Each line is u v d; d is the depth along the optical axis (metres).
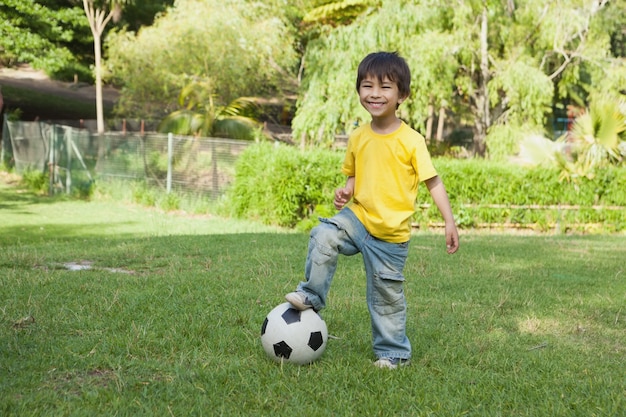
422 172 3.55
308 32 26.41
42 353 3.69
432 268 7.33
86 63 36.06
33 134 21.34
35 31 23.66
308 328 3.64
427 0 17.48
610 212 14.24
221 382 3.36
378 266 3.67
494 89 18.72
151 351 3.82
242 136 20.20
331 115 18.12
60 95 36.41
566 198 14.18
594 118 14.38
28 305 4.80
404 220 3.62
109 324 4.38
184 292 5.52
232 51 21.58
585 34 19.61
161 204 16.02
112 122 25.91
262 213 13.91
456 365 3.80
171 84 22.62
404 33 17.55
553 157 14.38
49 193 19.31
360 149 3.68
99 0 24.28
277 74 24.70
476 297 5.83
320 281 3.66
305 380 3.41
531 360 3.93
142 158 17.00
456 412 3.06
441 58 17.38
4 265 6.95
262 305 5.09
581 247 10.15
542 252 9.32
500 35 20.02
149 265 7.12
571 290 6.38
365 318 4.83
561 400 3.26
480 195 13.95
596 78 20.34
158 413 2.92
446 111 27.20
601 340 4.53
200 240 9.41
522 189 14.03
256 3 23.11
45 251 8.22
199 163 15.67
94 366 3.54
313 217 13.22
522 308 5.48
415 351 4.05
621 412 3.14
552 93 18.31
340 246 3.66
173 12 22.94
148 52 21.75
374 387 3.36
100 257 7.64
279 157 13.38
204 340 4.05
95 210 15.87
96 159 18.30
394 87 3.54
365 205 3.63
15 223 13.49
